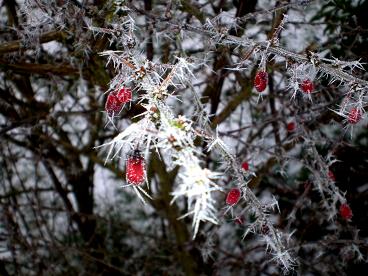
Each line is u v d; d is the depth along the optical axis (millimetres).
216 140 161
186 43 393
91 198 572
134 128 136
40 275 471
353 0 378
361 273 416
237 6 397
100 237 572
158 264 528
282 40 419
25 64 338
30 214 582
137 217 615
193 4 383
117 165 485
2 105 439
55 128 457
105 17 260
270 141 522
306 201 422
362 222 422
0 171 510
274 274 438
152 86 158
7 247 464
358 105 192
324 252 376
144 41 311
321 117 386
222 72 420
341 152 418
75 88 458
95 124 500
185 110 457
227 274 526
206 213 121
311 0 261
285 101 408
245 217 453
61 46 367
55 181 515
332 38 400
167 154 145
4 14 397
